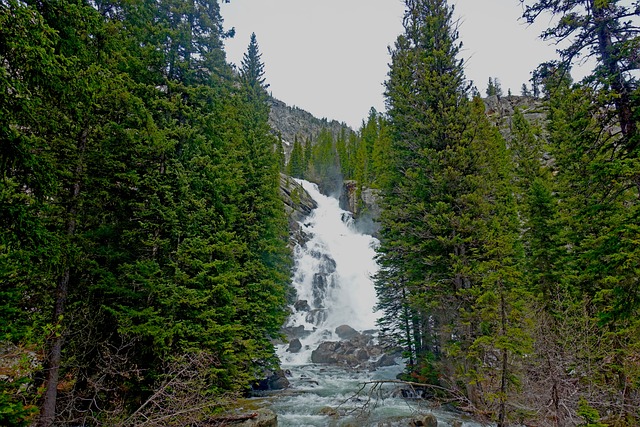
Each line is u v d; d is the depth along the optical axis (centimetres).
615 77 930
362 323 4075
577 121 998
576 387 912
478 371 1319
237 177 1792
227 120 1947
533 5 980
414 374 2036
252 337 1872
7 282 748
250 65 3447
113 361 1178
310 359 3288
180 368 1191
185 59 1675
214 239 1517
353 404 1844
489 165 2159
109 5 1419
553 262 1855
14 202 649
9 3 532
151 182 1316
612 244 845
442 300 1781
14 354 766
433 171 1972
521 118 3312
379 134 4906
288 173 8106
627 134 920
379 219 2291
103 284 1180
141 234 1362
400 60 2486
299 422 1585
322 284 4528
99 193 1170
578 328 1136
